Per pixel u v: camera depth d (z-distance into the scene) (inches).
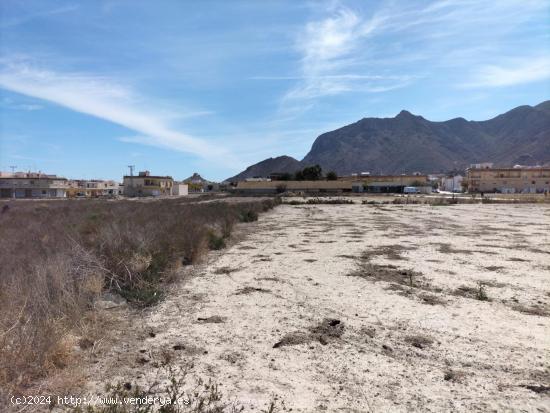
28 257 371.9
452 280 361.1
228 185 5900.6
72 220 759.1
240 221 1016.2
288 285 346.0
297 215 1269.7
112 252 348.2
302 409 150.9
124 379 172.7
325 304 289.4
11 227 699.4
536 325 244.2
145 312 270.1
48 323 196.5
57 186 4124.0
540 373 181.2
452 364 190.7
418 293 318.0
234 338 223.6
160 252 384.8
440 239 645.3
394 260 460.8
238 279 369.1
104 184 5123.0
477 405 153.7
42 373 171.6
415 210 1483.8
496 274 384.2
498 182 4355.3
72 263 312.3
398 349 208.7
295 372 181.9
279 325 245.4
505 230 779.4
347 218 1130.0
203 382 171.8
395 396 160.7
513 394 162.2
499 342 217.9
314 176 5241.1
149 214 880.9
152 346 211.0
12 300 238.5
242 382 172.2
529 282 352.2
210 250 541.0
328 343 217.0
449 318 257.9
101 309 261.1
